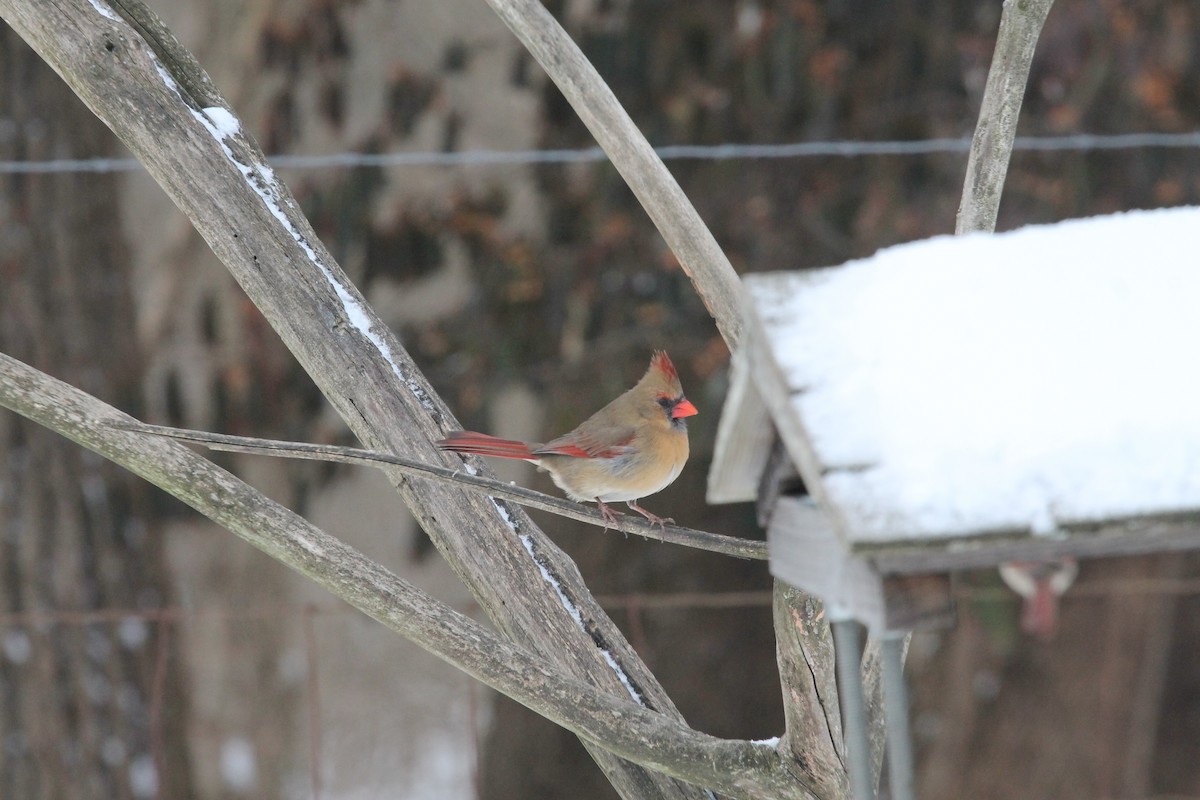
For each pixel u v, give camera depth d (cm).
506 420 1473
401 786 1547
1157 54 1352
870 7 1354
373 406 655
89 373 1242
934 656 1486
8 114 1216
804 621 539
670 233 608
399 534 1541
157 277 1358
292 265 664
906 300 422
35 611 1162
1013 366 402
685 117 1356
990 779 1462
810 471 388
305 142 1375
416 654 1608
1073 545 390
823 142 1361
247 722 1479
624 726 576
